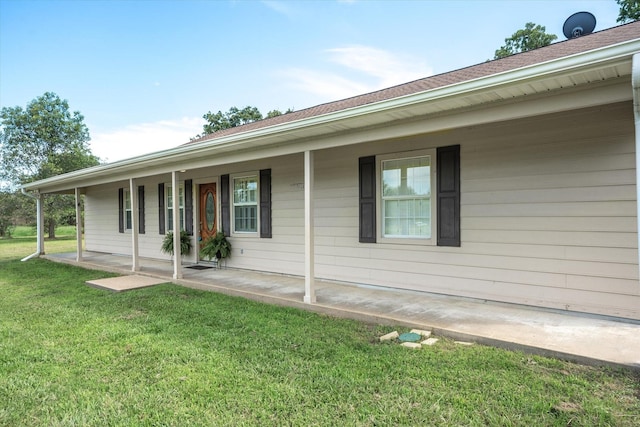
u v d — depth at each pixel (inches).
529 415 90.6
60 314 196.9
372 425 89.2
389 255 230.7
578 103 125.6
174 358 133.8
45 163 925.8
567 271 170.9
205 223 362.9
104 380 117.9
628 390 101.3
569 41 239.6
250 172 310.3
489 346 137.5
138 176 317.7
